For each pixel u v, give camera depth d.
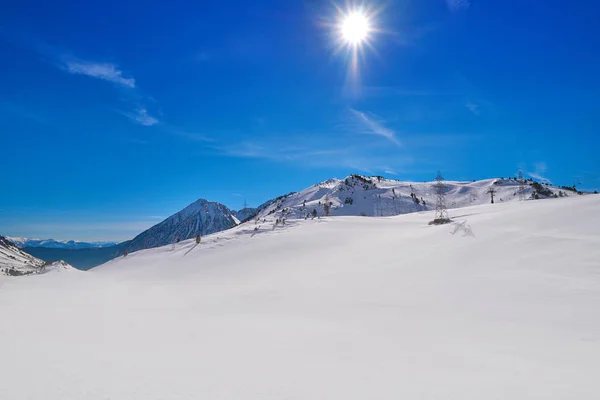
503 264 24.11
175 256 75.69
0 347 9.62
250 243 72.06
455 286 20.92
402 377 7.45
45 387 6.51
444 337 11.42
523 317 14.02
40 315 17.48
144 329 12.84
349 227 78.69
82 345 9.95
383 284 24.48
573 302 15.41
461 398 6.38
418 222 79.19
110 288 40.97
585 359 8.95
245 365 8.12
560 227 30.41
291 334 11.87
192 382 6.93
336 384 6.97
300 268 41.19
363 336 11.54
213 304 22.38
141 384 6.76
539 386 7.00
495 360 8.83
